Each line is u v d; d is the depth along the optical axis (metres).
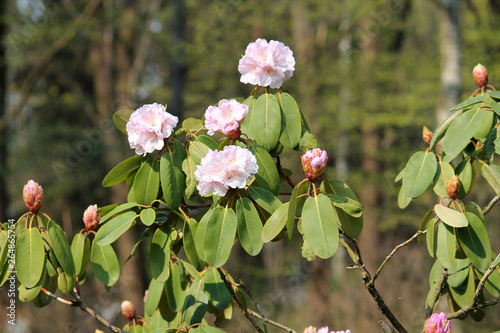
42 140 13.77
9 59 11.48
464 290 2.45
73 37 13.09
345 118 12.63
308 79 13.05
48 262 2.23
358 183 12.55
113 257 2.24
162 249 2.09
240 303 2.35
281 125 2.20
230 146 1.94
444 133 2.24
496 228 8.88
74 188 14.84
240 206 1.99
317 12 13.08
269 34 13.73
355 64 12.78
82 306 2.16
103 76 14.20
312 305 11.13
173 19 13.80
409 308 8.62
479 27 11.66
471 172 2.26
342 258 12.16
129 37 13.97
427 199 11.56
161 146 2.06
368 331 9.01
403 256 9.04
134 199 2.18
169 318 2.46
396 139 13.43
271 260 14.36
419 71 12.62
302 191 2.02
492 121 2.18
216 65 13.62
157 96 14.59
